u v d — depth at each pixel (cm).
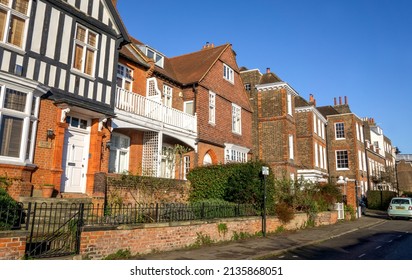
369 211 3309
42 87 1116
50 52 1196
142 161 1669
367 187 4041
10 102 1034
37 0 1173
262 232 1321
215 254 900
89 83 1321
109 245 776
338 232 1502
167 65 2227
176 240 952
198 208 1095
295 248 1055
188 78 2039
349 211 2211
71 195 1198
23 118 1056
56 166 1160
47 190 1094
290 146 2781
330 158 3825
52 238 759
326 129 3909
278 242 1148
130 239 824
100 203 1097
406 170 5762
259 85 2841
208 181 1550
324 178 3011
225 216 1192
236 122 2355
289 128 2789
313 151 3228
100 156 1313
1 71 991
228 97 2278
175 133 1720
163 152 1877
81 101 1278
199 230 1034
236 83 2428
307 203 1702
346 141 3775
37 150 1113
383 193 3550
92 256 740
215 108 2105
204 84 2016
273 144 2719
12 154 1026
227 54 2348
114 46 1458
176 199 1484
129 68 1683
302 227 1612
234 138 2275
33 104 1105
